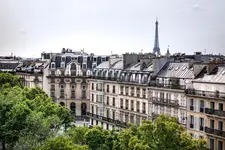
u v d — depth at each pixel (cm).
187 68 9781
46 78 16562
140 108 11131
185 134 6322
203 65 9238
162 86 10081
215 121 8219
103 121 13150
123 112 12044
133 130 6925
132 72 11581
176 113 9531
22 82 18325
